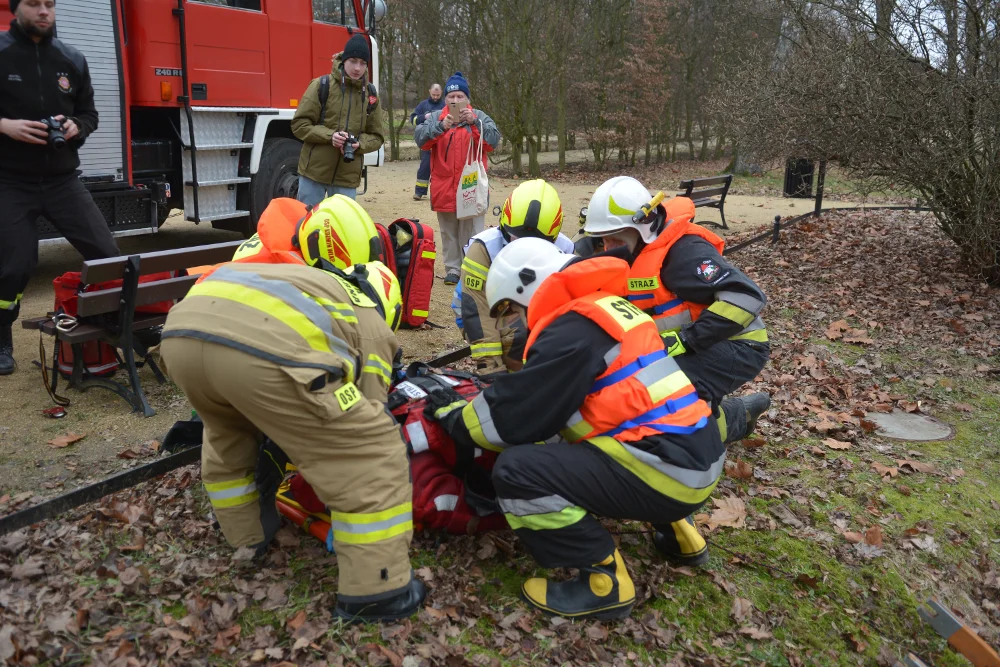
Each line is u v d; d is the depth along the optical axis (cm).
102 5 678
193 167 773
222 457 304
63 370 493
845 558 370
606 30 2008
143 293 447
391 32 1939
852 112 832
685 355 368
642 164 2181
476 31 1856
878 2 838
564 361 278
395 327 342
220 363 256
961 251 866
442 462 346
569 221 1200
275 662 273
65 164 495
